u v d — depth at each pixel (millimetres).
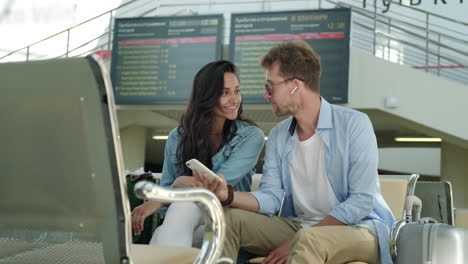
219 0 7102
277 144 1796
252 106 6309
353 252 1517
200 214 1587
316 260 1431
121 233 895
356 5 7219
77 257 920
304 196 1746
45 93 892
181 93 6543
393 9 7188
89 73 868
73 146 894
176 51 6590
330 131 1713
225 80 1896
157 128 7734
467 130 5906
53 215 928
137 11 7188
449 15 7121
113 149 882
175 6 7188
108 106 877
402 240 1537
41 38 7441
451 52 6992
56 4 7469
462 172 6961
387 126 7203
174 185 1673
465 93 5918
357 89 6102
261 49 6309
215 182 1452
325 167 1707
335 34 6121
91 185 896
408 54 6910
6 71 903
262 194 1659
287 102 1708
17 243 957
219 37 6508
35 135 910
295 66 1700
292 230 1658
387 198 2039
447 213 2174
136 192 829
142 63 6648
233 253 1547
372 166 1663
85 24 7133
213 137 1935
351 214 1607
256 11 6473
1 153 931
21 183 931
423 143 8422
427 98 5984
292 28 6242
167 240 1523
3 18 7516
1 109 916
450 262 1453
